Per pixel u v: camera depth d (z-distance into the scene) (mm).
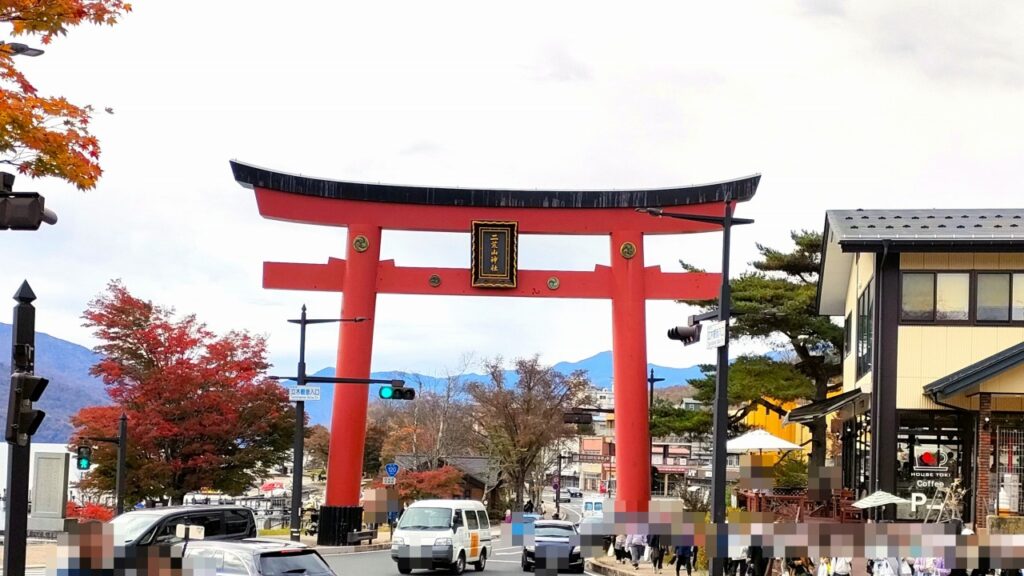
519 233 37812
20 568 13414
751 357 42406
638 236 37844
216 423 39438
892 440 26359
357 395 37062
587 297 37875
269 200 36656
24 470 13570
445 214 37812
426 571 29844
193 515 19703
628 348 37469
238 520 20750
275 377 38750
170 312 42312
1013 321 26297
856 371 31500
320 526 36781
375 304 37812
